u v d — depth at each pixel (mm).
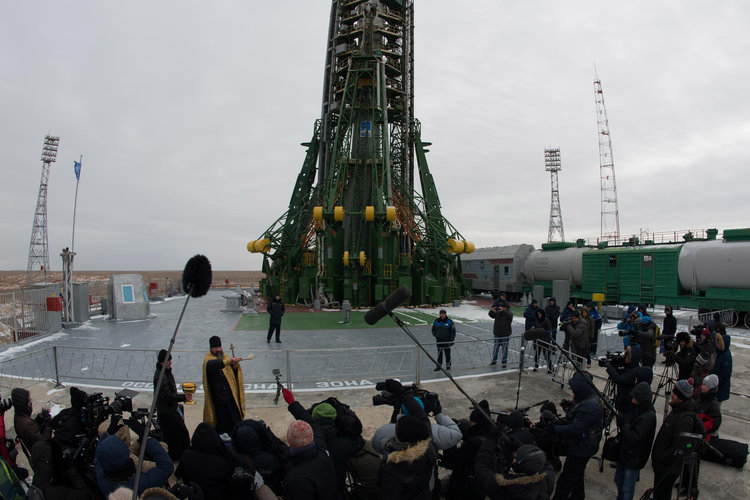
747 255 20688
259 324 22234
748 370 12641
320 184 33188
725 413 9031
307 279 30219
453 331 11727
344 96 32438
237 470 3984
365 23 32875
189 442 6211
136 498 3354
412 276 31734
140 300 23797
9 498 3965
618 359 6715
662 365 13023
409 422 3645
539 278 33062
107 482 3797
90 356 14148
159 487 3840
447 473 6316
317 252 30141
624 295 26234
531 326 13383
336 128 34750
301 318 24609
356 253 29328
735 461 6520
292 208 34406
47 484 4191
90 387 10555
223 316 25672
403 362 13266
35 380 11031
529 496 3691
